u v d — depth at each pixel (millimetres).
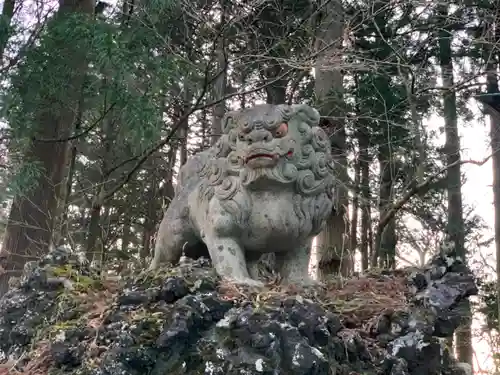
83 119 4793
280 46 5352
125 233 8383
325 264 4926
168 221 2619
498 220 7473
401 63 5246
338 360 1770
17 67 3547
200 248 2598
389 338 1892
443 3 5160
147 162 7000
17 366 1890
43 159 4484
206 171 2445
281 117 2189
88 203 6574
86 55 3502
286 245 2305
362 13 5359
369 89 5848
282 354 1598
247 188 2234
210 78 4688
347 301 2049
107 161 5262
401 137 6074
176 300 1801
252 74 5836
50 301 2135
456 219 6789
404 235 7531
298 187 2234
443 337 2072
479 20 5574
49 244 4426
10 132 3969
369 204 5723
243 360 1574
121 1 4797
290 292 1997
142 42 3715
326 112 5207
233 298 1822
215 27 4938
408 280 2158
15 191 3736
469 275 2047
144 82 3711
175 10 4777
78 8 4297
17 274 4414
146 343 1652
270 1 5117
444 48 6371
